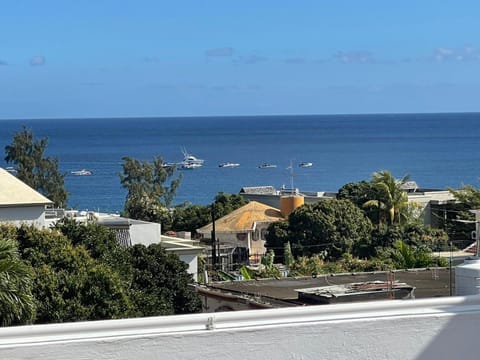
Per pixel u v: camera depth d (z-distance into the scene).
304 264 31.78
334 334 4.67
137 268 23.31
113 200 120.81
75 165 183.62
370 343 4.74
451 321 4.88
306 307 4.75
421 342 4.83
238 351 4.50
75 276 18.73
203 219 61.81
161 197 74.19
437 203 59.09
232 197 66.38
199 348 4.42
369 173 161.75
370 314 4.80
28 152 67.31
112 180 151.38
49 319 17.94
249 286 19.27
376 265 28.83
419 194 64.00
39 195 29.64
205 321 4.49
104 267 19.70
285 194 72.06
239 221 53.44
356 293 14.35
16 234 20.27
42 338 4.19
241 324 4.54
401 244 28.88
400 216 57.25
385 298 14.39
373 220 57.34
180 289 23.05
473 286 5.70
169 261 23.53
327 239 50.25
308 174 164.38
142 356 4.32
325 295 14.48
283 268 35.34
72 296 18.50
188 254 32.50
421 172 160.38
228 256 48.47
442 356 4.87
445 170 163.62
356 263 31.06
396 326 4.79
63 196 67.81
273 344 4.55
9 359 4.10
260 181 153.62
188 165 183.25
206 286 20.84
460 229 53.88
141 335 4.32
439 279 18.56
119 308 18.92
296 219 51.09
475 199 57.78
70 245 20.44
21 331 4.18
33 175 67.06
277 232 51.16
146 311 21.05
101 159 198.62
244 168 180.75
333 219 50.44
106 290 18.97
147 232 34.41
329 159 196.62
